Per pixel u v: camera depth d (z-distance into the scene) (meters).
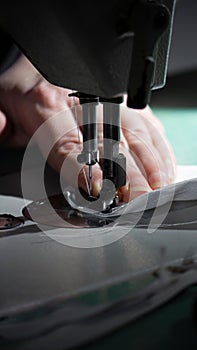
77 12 0.77
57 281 0.71
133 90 0.77
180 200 0.99
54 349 0.56
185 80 2.69
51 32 0.81
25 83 1.53
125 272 0.73
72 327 0.59
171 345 0.58
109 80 0.82
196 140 1.64
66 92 1.47
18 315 0.62
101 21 0.77
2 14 0.82
